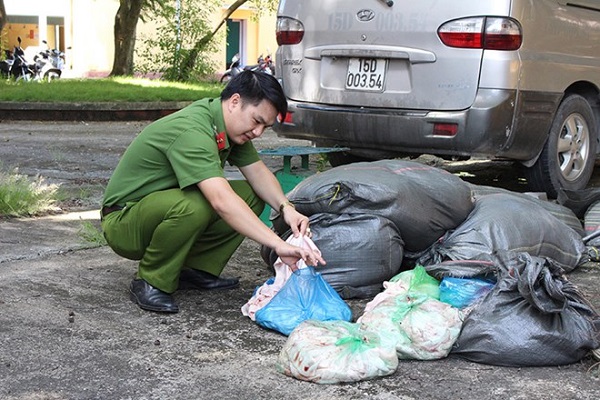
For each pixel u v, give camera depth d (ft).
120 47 66.80
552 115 21.29
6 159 29.45
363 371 10.89
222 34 72.49
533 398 10.57
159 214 13.17
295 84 22.82
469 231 14.82
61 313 13.32
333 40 21.83
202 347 12.12
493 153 20.34
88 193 23.50
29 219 20.01
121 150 32.83
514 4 19.80
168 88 55.16
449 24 19.99
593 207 18.66
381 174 14.79
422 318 11.73
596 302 14.53
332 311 12.69
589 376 11.30
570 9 21.67
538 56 20.58
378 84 21.12
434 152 20.70
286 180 18.99
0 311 13.28
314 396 10.54
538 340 11.41
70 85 54.08
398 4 20.62
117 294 14.35
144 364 11.45
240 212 12.70
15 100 44.57
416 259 15.11
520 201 15.93
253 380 11.00
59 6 91.66
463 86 19.97
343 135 21.90
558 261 15.90
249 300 13.79
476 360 11.66
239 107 13.09
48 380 10.87
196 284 14.78
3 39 83.61
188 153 12.91
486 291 12.40
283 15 23.00
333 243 14.12
